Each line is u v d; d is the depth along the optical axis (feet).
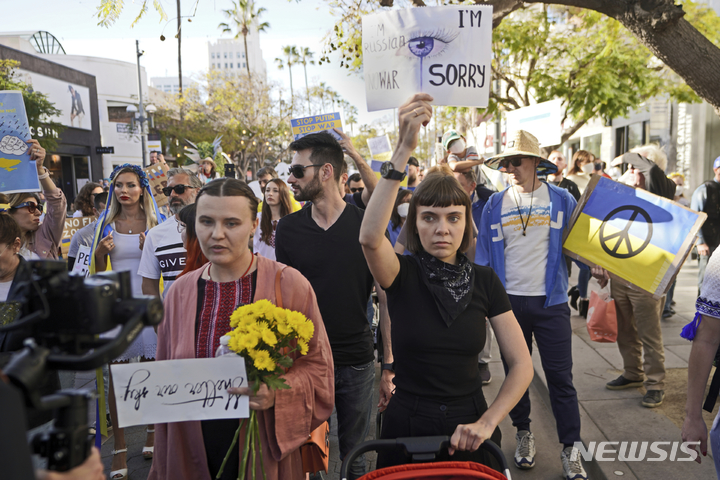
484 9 8.51
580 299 21.07
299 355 6.61
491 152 65.77
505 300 6.81
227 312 6.31
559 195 11.27
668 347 16.80
